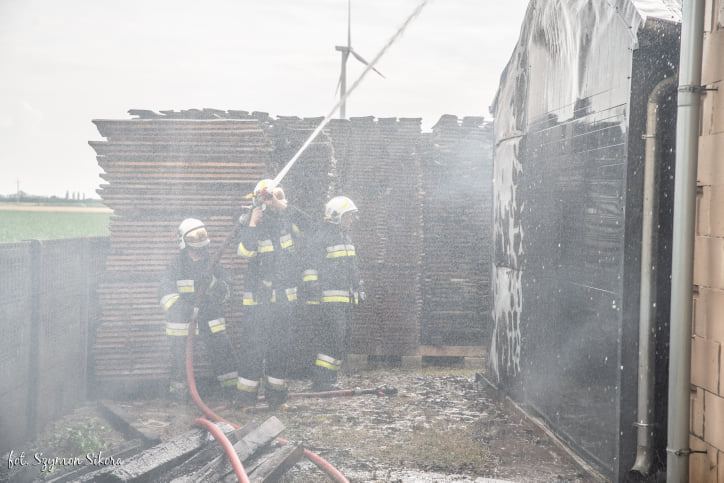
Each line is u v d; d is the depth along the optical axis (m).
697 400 2.98
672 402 2.98
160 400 5.04
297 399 5.21
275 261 4.84
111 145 5.27
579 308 3.79
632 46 3.13
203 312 5.03
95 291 5.24
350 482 3.39
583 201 3.74
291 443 3.50
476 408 4.99
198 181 5.38
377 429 4.39
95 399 5.00
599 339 3.51
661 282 3.22
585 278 3.70
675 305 2.96
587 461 3.64
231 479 3.01
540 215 4.47
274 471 3.15
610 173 3.38
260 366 4.89
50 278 4.14
